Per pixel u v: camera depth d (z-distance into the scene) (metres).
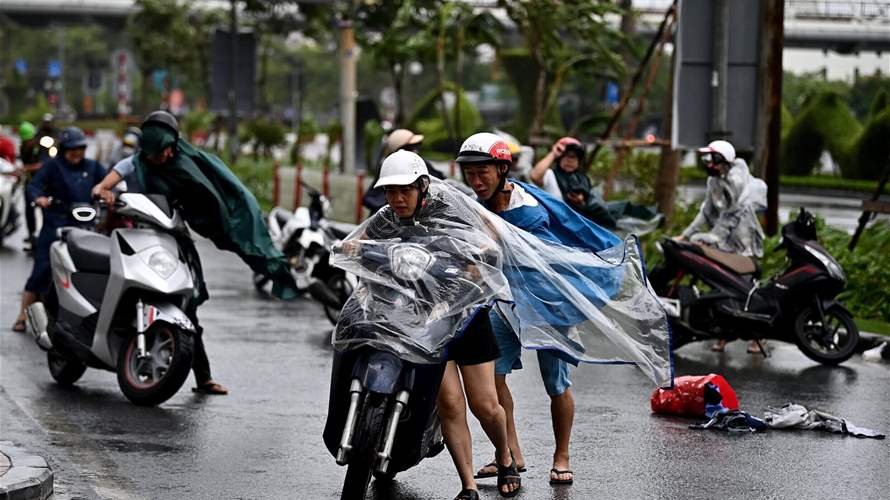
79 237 10.88
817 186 39.50
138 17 64.12
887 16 34.47
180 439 8.88
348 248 6.89
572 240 7.86
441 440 7.64
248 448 8.64
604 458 8.48
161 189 10.32
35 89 137.62
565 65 25.73
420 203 6.88
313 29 43.84
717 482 7.87
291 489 7.60
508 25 41.91
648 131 52.25
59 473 7.81
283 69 117.94
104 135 84.44
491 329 7.06
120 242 10.23
